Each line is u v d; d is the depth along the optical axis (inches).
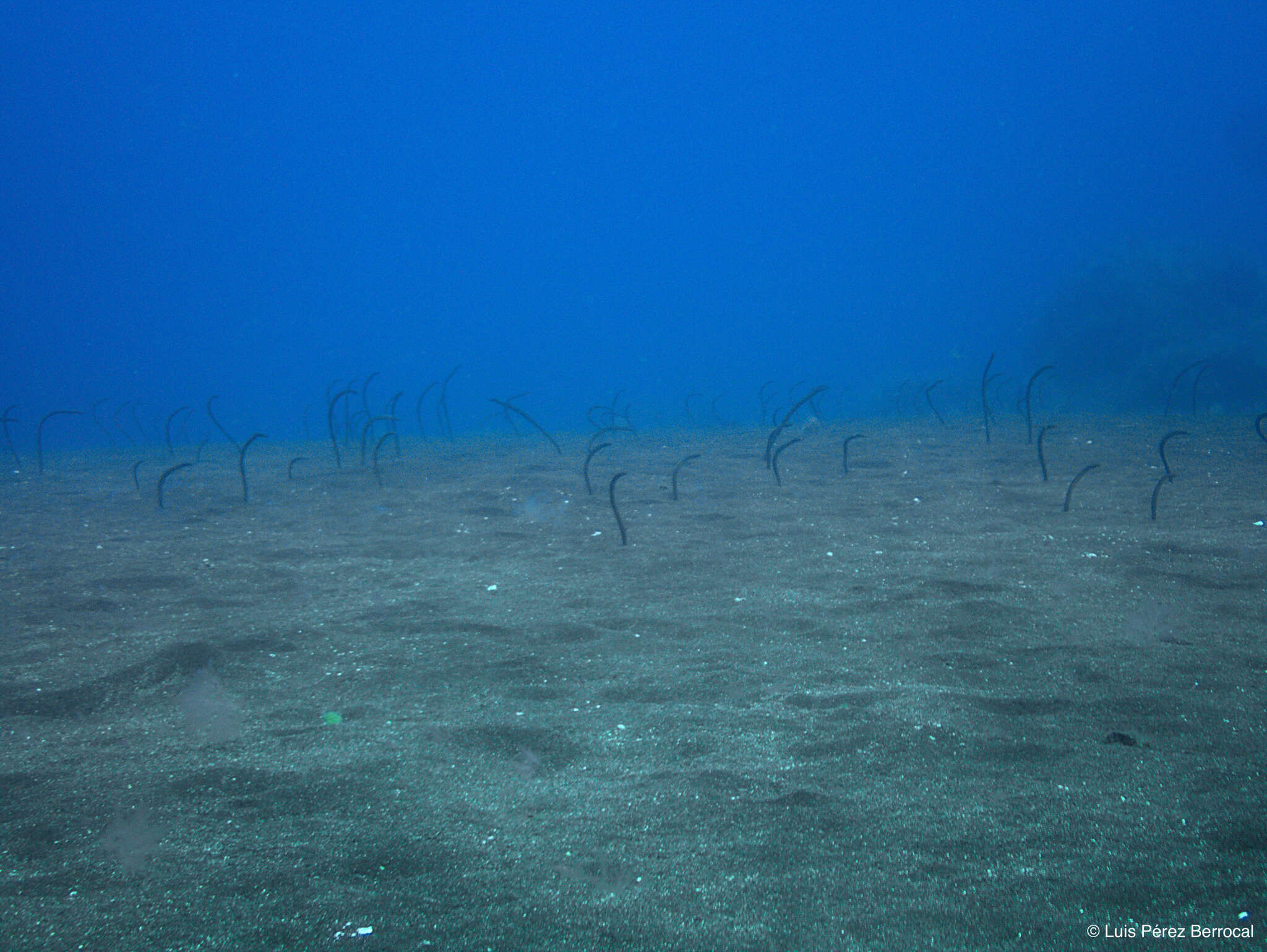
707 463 555.8
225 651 188.1
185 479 556.4
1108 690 146.6
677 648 184.7
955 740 129.3
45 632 210.2
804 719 141.6
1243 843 94.3
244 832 107.7
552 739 137.6
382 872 97.8
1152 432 614.9
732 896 90.7
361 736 140.0
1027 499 356.8
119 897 93.0
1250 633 173.5
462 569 275.7
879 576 236.2
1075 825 101.7
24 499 475.8
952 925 83.9
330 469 588.7
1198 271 1211.9
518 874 96.6
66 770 127.7
